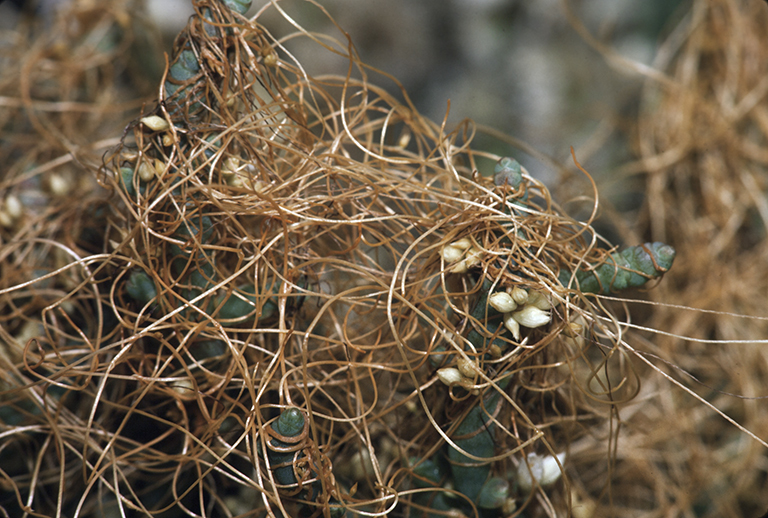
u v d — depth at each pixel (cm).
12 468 19
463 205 18
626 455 21
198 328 18
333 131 20
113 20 24
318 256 19
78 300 19
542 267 18
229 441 19
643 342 21
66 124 23
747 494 22
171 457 18
